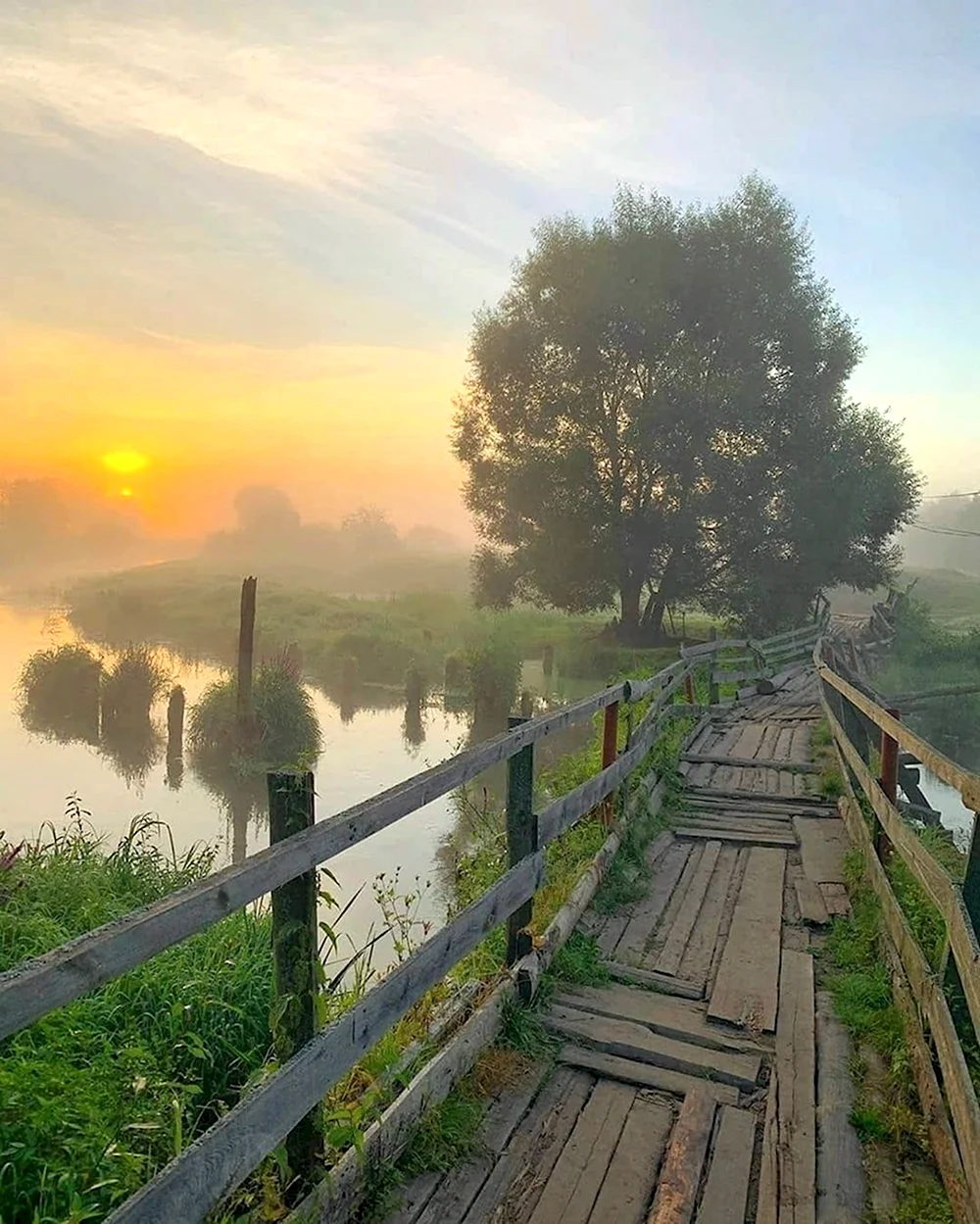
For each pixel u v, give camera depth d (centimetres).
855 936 532
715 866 680
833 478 2731
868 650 2614
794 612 2897
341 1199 272
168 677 2259
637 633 3003
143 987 460
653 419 2667
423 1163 311
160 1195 181
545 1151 330
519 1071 381
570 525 2819
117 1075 373
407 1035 383
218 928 557
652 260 2720
